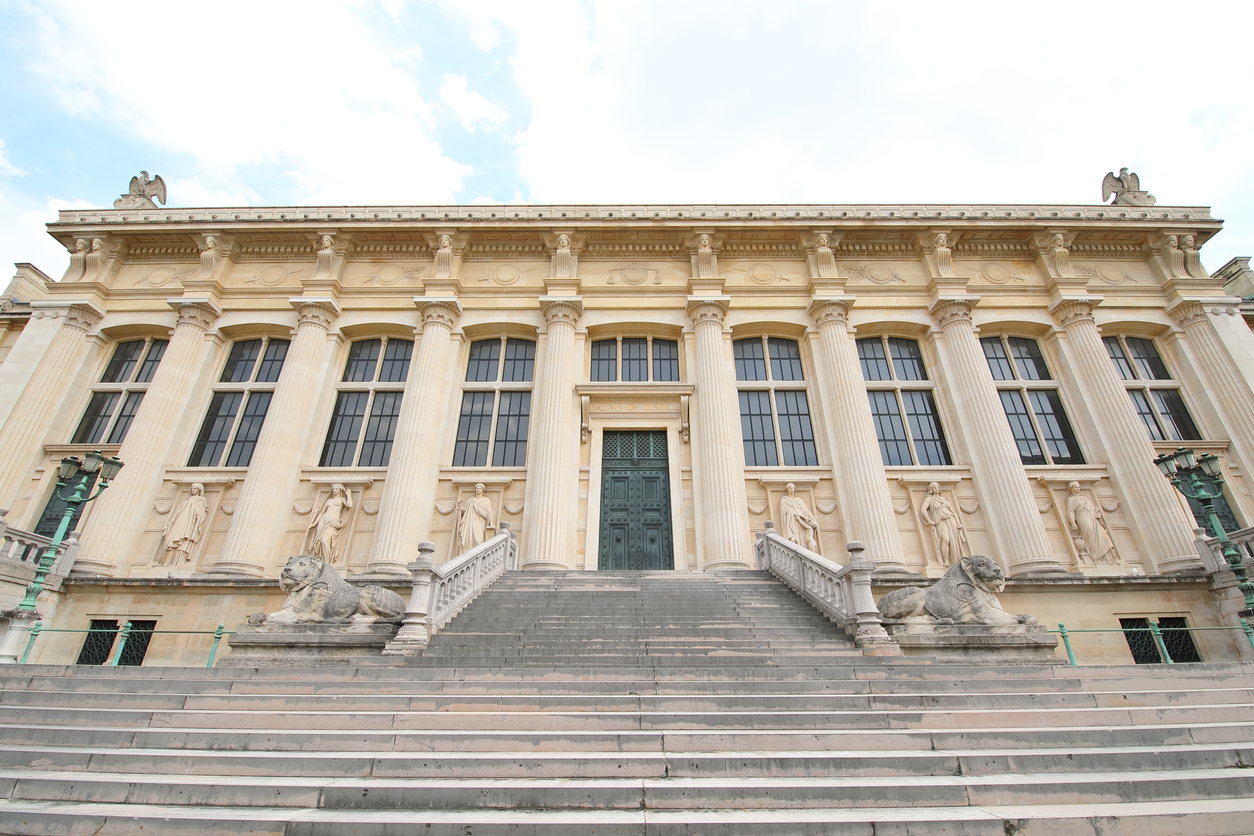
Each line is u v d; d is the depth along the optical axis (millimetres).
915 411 17672
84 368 17797
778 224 18719
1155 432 17250
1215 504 16031
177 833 4027
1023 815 4027
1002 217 18844
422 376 16922
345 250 19062
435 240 19016
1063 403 17625
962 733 5734
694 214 19500
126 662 13516
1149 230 18922
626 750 5566
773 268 19172
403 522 15172
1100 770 5047
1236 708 6625
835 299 17969
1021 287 18641
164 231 18703
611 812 4297
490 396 17844
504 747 5613
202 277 18422
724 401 16672
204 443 17125
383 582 14039
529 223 18797
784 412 17656
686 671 7875
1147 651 13688
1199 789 4590
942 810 4273
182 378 17062
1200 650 13531
